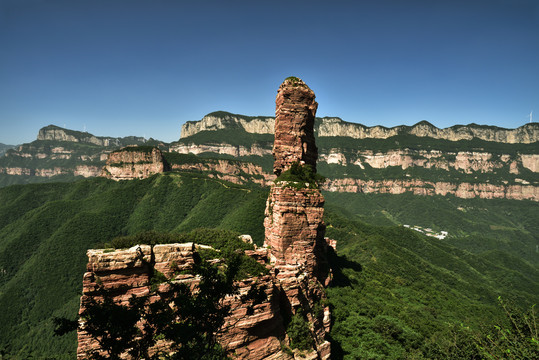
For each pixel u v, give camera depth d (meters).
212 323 12.59
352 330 35.50
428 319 45.84
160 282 20.80
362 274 63.84
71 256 116.81
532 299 100.88
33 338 77.94
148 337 11.60
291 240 36.75
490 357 15.84
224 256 25.03
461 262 135.62
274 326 24.27
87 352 12.15
